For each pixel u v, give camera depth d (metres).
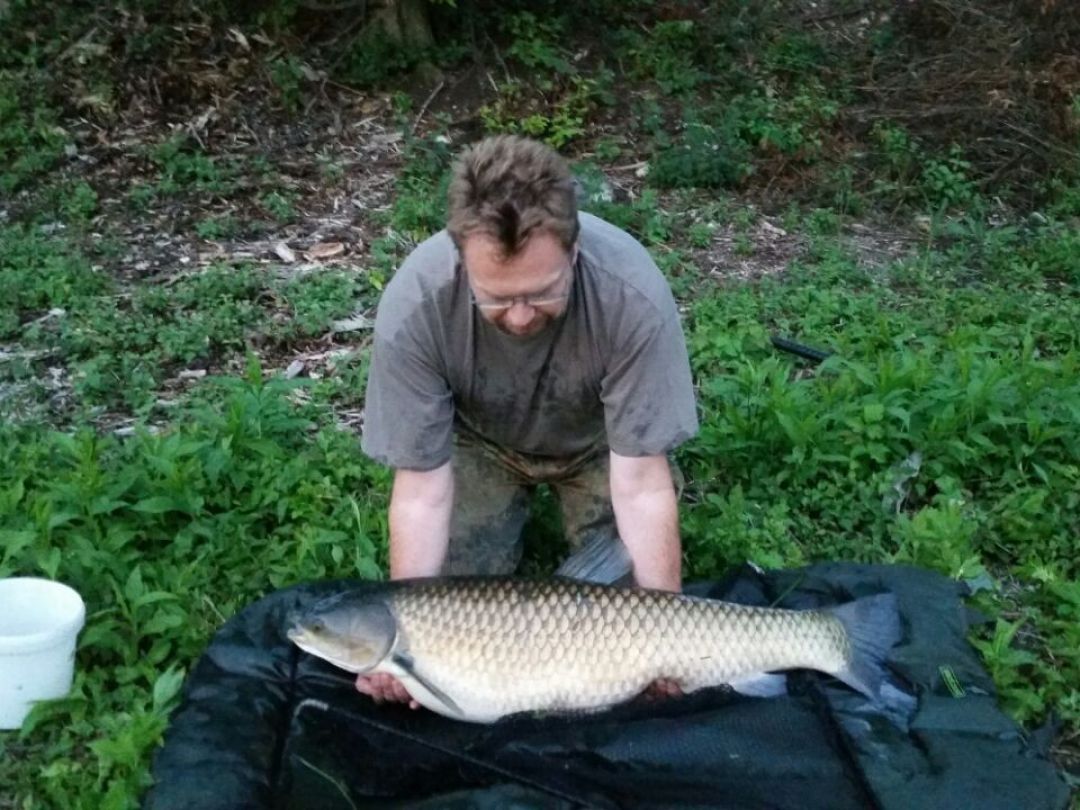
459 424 2.31
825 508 2.77
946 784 1.84
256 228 4.43
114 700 2.14
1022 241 4.59
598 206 4.50
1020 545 2.67
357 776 1.91
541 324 1.81
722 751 1.93
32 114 5.02
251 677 2.06
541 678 1.93
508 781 1.89
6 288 3.77
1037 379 3.02
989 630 2.35
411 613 1.90
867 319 3.79
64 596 2.17
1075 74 5.44
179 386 3.38
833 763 1.92
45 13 5.38
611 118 5.27
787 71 5.61
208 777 1.83
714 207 4.70
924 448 2.88
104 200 4.62
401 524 2.09
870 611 2.06
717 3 5.85
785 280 4.17
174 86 5.17
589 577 2.04
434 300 1.97
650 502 2.07
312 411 3.18
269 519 2.68
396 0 5.33
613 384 2.02
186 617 2.24
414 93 5.29
